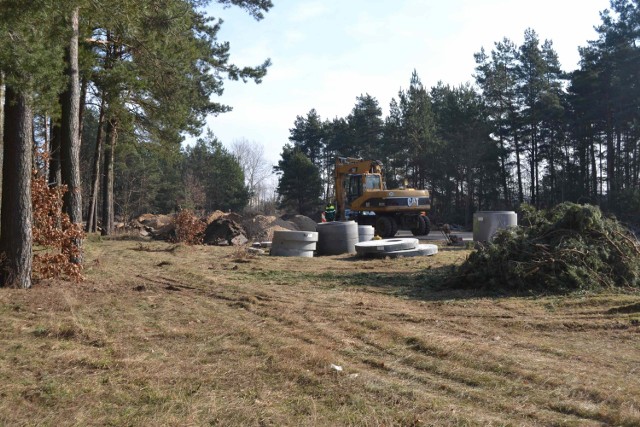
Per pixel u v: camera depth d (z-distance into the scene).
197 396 4.82
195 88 21.48
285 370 5.47
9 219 10.11
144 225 37.59
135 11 10.84
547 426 4.11
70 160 11.94
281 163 63.22
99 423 4.27
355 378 5.22
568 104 44.22
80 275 11.10
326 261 15.90
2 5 8.44
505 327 7.35
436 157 48.59
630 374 5.23
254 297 9.70
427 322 7.68
